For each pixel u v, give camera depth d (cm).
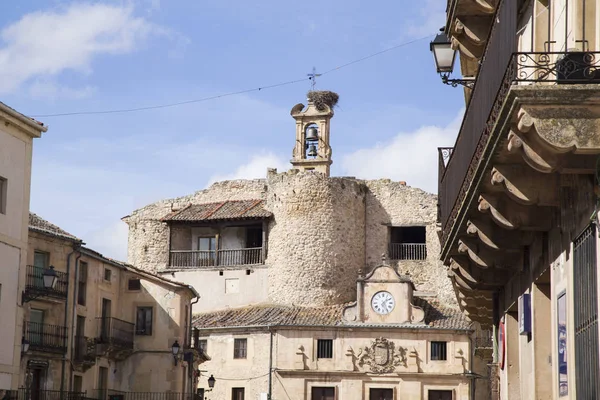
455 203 1883
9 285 3550
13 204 3578
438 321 6669
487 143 1329
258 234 8069
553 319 1508
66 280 4872
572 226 1359
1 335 3497
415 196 7988
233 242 8038
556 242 1484
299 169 8369
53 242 4819
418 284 7825
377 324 6662
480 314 2589
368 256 7981
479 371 6581
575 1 1318
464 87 2392
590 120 1157
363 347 6625
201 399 5869
